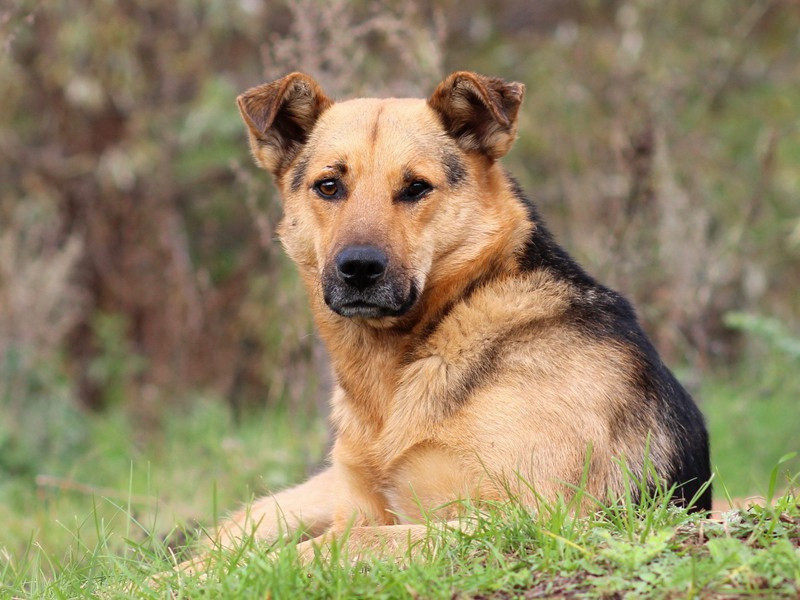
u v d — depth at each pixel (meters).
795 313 16.41
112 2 16.23
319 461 10.96
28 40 16.31
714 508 7.71
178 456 12.77
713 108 17.95
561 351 6.57
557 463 6.28
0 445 11.88
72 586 6.07
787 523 5.35
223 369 16.94
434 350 6.73
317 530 7.95
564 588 4.89
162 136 17.47
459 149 7.19
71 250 15.04
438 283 6.99
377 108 7.34
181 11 17.58
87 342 17.02
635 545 5.11
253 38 17.55
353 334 7.00
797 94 18.06
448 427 6.50
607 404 6.49
